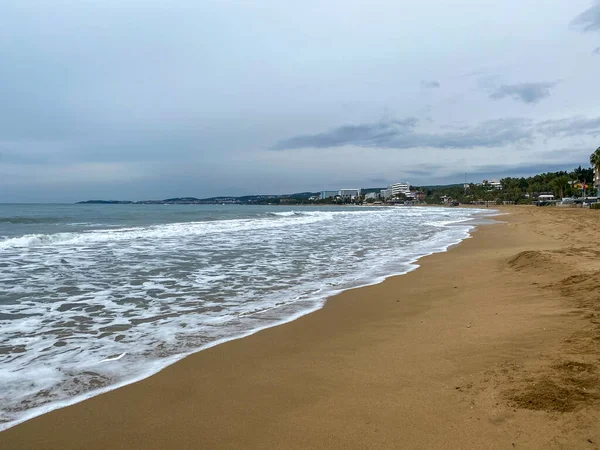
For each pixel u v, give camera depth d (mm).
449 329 5852
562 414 3062
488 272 10547
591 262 9516
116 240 18734
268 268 11750
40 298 8141
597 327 4891
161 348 5430
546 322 5480
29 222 30094
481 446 2865
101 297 8266
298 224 31438
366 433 3197
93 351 5305
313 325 6445
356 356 4996
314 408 3684
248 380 4379
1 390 4176
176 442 3215
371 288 9180
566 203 95312
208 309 7430
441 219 42594
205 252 14938
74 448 3164
